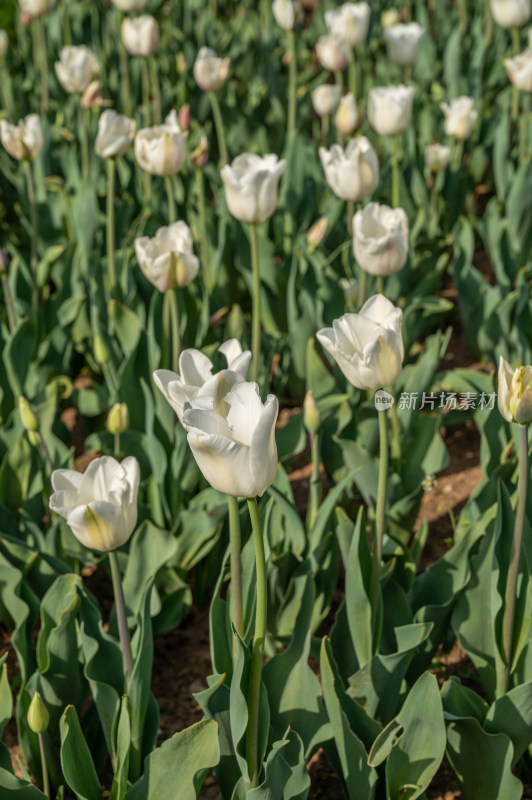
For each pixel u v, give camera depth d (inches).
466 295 260.8
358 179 199.2
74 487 120.3
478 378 215.2
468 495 221.1
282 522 170.9
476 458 235.5
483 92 410.6
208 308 227.8
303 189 295.6
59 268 290.8
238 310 228.8
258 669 107.2
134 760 134.3
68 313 250.8
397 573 159.8
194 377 108.0
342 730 125.0
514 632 136.7
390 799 128.1
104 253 290.8
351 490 202.2
